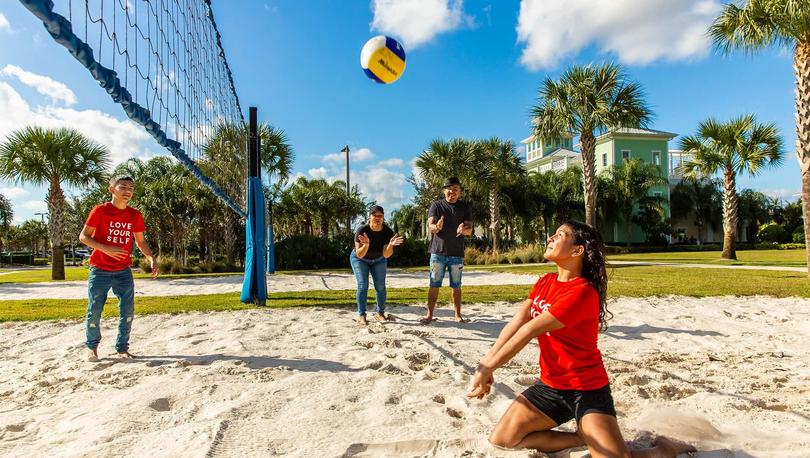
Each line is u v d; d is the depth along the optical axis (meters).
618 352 4.09
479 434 2.27
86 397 2.90
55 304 7.71
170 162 28.62
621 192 35.28
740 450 2.09
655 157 40.47
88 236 3.80
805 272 12.43
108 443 2.14
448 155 23.83
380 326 5.26
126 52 3.34
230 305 7.05
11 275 20.25
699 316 5.84
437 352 3.99
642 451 2.01
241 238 23.56
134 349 4.27
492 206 24.75
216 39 6.55
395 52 5.22
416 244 22.64
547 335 1.99
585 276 2.05
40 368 3.63
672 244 40.03
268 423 2.40
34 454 2.07
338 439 2.20
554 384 1.99
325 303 7.22
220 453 2.04
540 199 34.09
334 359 3.81
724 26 11.45
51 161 16.34
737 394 2.86
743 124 19.12
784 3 10.14
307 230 31.88
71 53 2.43
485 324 5.43
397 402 2.78
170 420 2.47
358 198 32.06
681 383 3.09
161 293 9.81
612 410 1.91
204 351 4.14
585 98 16.86
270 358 3.84
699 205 41.09
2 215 41.56
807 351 4.12
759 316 5.80
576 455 2.07
